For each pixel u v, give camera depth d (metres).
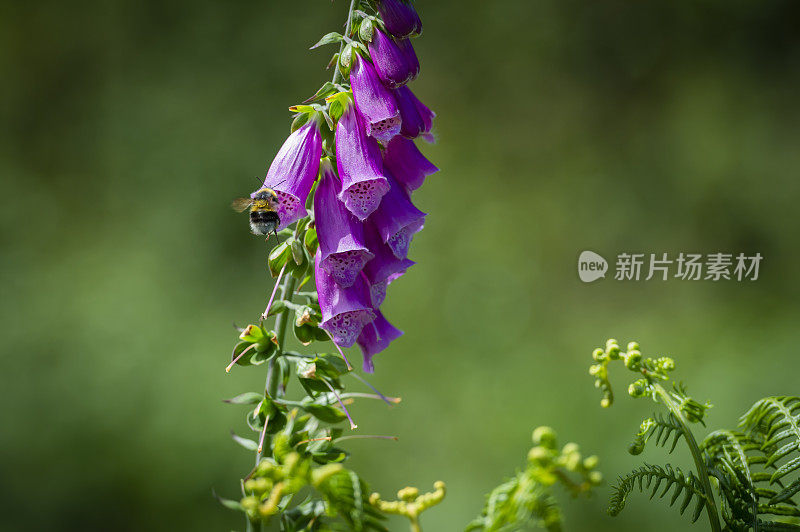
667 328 10.84
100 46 14.18
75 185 12.98
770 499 1.75
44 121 13.72
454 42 14.95
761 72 14.27
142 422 9.42
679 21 14.79
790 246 12.38
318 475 1.18
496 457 8.90
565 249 12.65
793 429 1.78
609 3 15.09
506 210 12.99
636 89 14.62
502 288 11.62
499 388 9.80
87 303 10.85
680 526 6.22
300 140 1.81
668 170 13.61
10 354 10.12
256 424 1.70
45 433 9.41
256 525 1.50
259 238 11.86
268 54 14.00
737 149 13.45
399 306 11.18
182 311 11.01
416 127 1.83
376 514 1.30
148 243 12.04
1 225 12.30
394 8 1.77
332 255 1.79
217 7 14.27
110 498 8.94
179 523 8.75
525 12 15.09
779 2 14.38
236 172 12.86
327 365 1.74
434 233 12.45
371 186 1.81
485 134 14.27
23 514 8.81
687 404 1.79
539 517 1.15
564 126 14.42
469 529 1.21
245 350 1.74
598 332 10.96
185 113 13.39
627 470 7.79
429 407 9.62
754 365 9.35
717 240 12.84
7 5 14.16
